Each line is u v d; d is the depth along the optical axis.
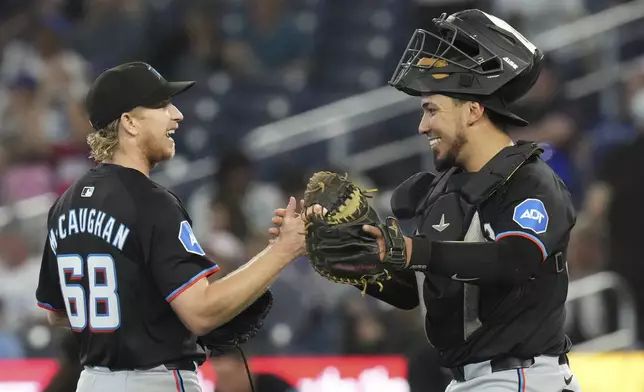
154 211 12.97
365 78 40.97
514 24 39.22
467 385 12.95
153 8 43.38
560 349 12.97
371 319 26.39
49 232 13.81
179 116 13.67
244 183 27.83
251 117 39.09
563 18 40.53
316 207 12.31
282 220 12.86
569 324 28.06
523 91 13.12
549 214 12.22
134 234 12.92
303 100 39.59
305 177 30.77
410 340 26.00
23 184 34.00
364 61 41.84
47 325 25.88
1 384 20.91
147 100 13.25
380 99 35.97
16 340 25.19
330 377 21.36
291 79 40.41
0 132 35.66
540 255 12.06
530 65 12.81
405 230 27.95
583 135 35.81
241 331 13.95
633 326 28.02
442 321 12.91
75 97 37.50
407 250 12.00
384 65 41.56
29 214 30.69
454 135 12.81
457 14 13.14
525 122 12.91
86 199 13.23
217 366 18.81
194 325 12.78
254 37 41.91
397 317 26.33
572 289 28.16
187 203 33.78
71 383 18.58
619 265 28.42
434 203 13.11
